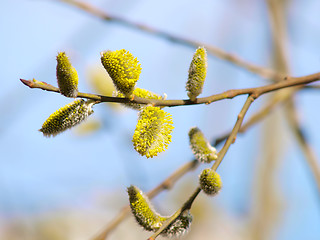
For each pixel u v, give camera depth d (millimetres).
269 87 786
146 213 731
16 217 1392
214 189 728
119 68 723
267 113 933
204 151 748
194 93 749
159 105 741
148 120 717
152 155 716
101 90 916
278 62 1180
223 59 970
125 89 727
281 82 795
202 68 745
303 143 993
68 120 722
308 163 974
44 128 720
